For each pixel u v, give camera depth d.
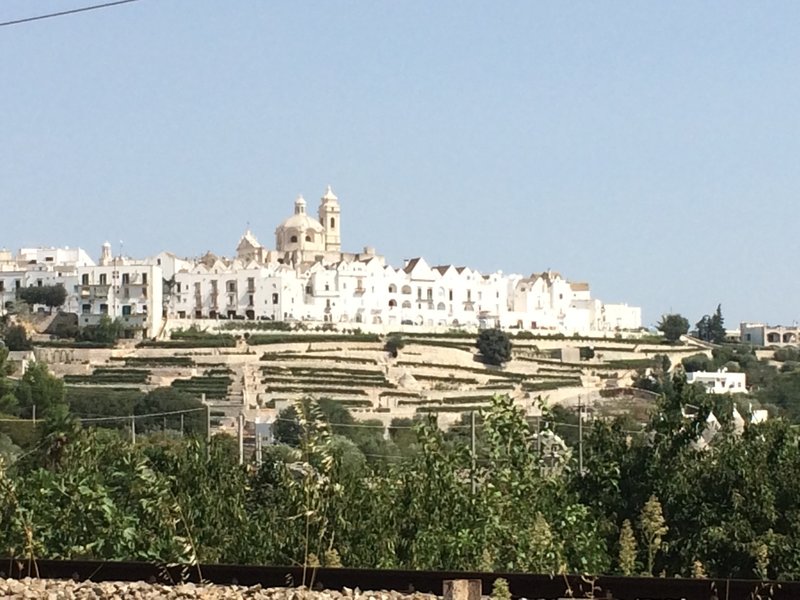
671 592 23.95
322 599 23.77
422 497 36.84
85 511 32.97
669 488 41.59
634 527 40.53
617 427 45.03
